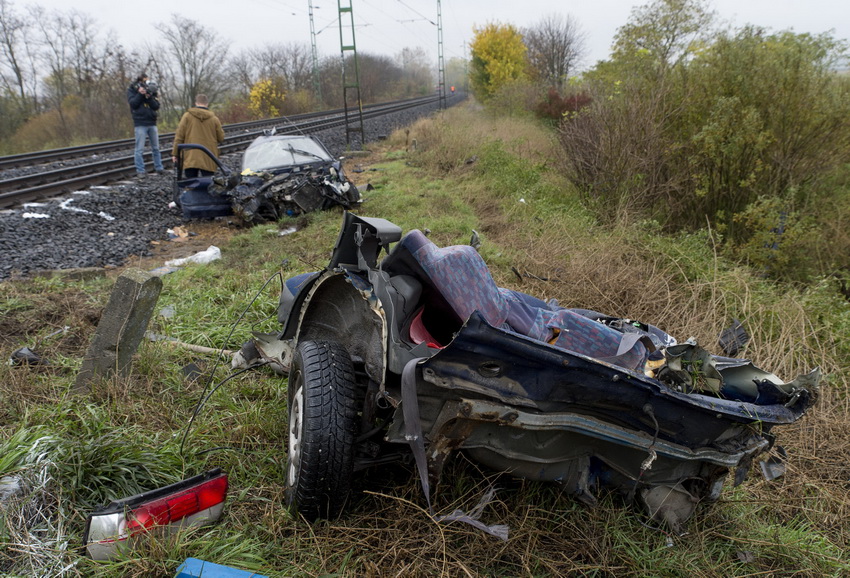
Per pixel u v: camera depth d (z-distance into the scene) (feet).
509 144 52.26
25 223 29.73
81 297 18.97
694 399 8.42
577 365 7.91
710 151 26.32
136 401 11.96
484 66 130.82
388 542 8.68
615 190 30.37
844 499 11.51
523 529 9.14
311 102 162.40
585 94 46.80
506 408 8.20
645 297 19.84
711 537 9.82
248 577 7.18
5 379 12.32
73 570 7.38
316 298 10.85
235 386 13.44
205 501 8.19
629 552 8.91
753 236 25.49
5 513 7.97
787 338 17.22
